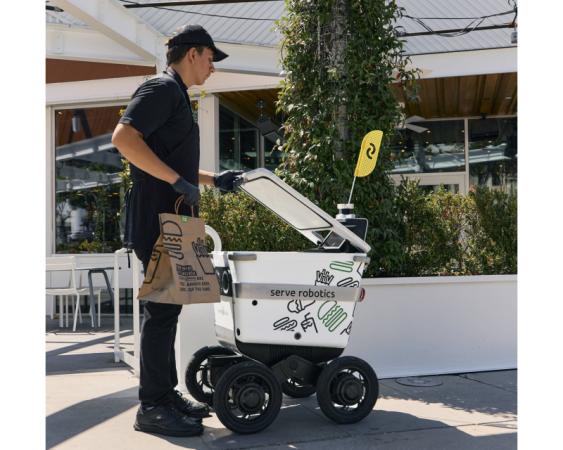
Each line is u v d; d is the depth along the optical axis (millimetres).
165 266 3145
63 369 5230
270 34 7738
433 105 9609
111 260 9336
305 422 3547
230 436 3283
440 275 5102
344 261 3508
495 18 8188
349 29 4891
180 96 3266
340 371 3455
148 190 3271
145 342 3312
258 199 3748
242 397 3260
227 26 7832
